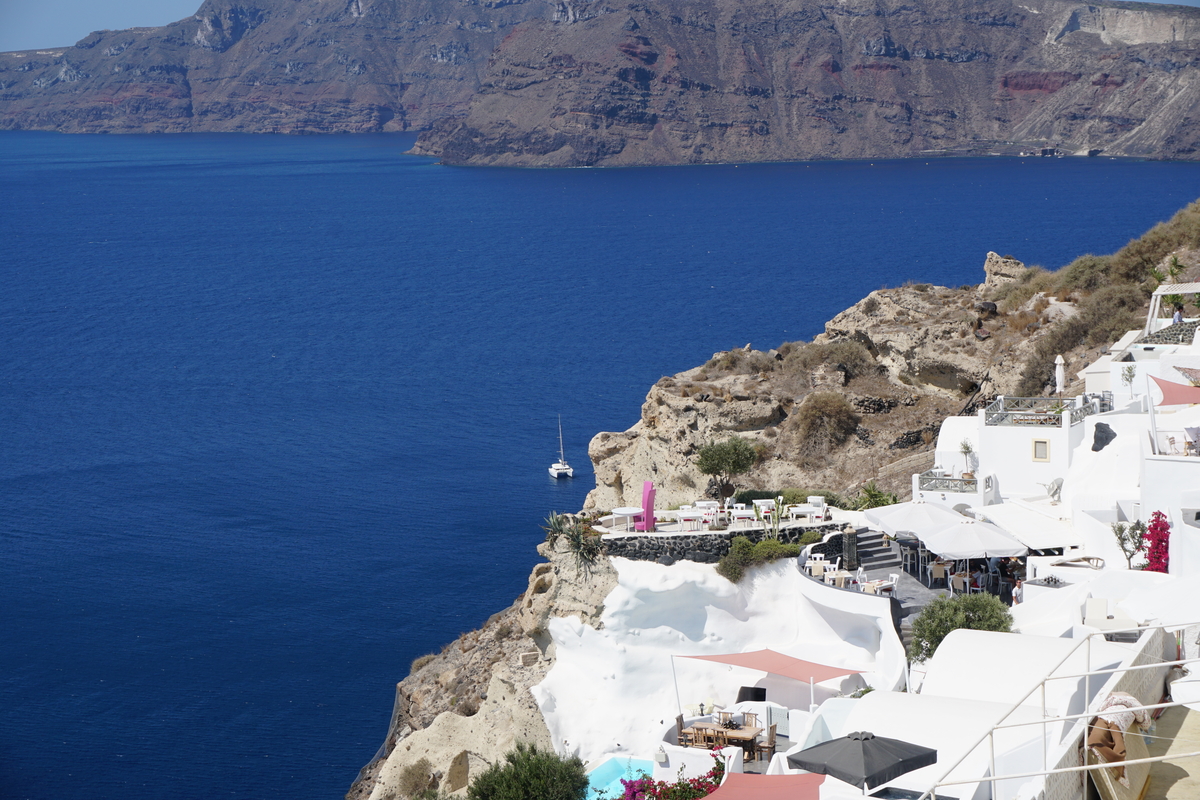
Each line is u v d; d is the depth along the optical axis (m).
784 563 45.06
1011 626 38.22
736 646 44.41
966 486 53.94
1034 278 96.88
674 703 43.97
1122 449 49.62
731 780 27.80
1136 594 31.23
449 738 50.09
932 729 27.25
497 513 146.00
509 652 59.56
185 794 75.12
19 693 92.69
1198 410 46.72
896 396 85.19
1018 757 25.39
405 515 145.88
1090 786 19.61
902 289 100.00
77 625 108.56
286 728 84.81
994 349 86.38
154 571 125.19
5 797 75.88
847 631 42.66
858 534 49.91
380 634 104.81
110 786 76.88
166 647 102.38
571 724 44.50
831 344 93.69
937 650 31.20
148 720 86.94
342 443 187.38
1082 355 79.69
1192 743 20.48
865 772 25.47
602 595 45.22
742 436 82.75
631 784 35.62
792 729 38.09
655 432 84.19
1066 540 45.84
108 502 155.88
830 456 81.06
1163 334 64.06
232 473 170.62
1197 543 36.38
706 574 44.81
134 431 199.88
